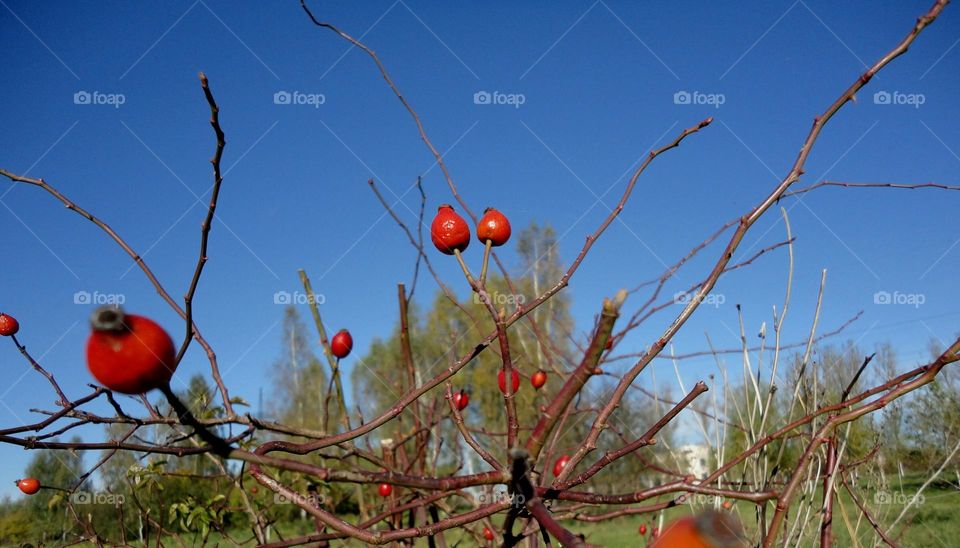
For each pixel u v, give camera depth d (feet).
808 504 1.70
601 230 1.36
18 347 1.60
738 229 1.20
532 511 1.00
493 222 1.20
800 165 1.21
